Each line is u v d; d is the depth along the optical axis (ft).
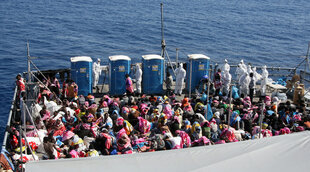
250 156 38.47
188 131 67.41
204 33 226.79
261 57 185.98
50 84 86.17
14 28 213.46
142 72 90.12
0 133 103.81
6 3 288.92
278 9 330.95
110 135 64.18
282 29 250.98
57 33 209.97
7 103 120.37
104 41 199.62
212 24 252.42
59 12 269.03
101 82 108.06
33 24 226.58
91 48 184.96
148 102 77.05
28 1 303.27
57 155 57.77
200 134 66.64
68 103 74.74
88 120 68.13
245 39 219.82
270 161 37.65
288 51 199.11
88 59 86.63
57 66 156.87
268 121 71.67
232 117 71.41
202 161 38.11
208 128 67.51
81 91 87.30
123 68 87.30
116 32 219.00
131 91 86.99
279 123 71.87
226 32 233.14
